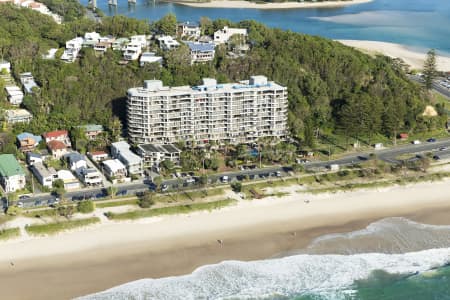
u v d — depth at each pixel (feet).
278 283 542.57
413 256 590.96
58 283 529.45
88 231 611.47
